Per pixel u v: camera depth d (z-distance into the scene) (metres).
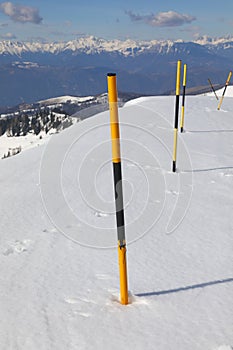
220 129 16.52
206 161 10.52
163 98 28.48
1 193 7.66
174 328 3.14
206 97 30.58
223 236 5.29
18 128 99.19
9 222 5.86
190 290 3.77
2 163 11.45
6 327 3.17
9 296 3.66
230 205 6.78
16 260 4.48
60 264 4.37
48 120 95.31
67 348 2.91
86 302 3.55
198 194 7.38
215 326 3.17
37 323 3.22
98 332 3.09
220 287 3.83
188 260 4.50
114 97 3.14
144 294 3.69
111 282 3.94
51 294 3.70
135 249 4.80
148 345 2.93
